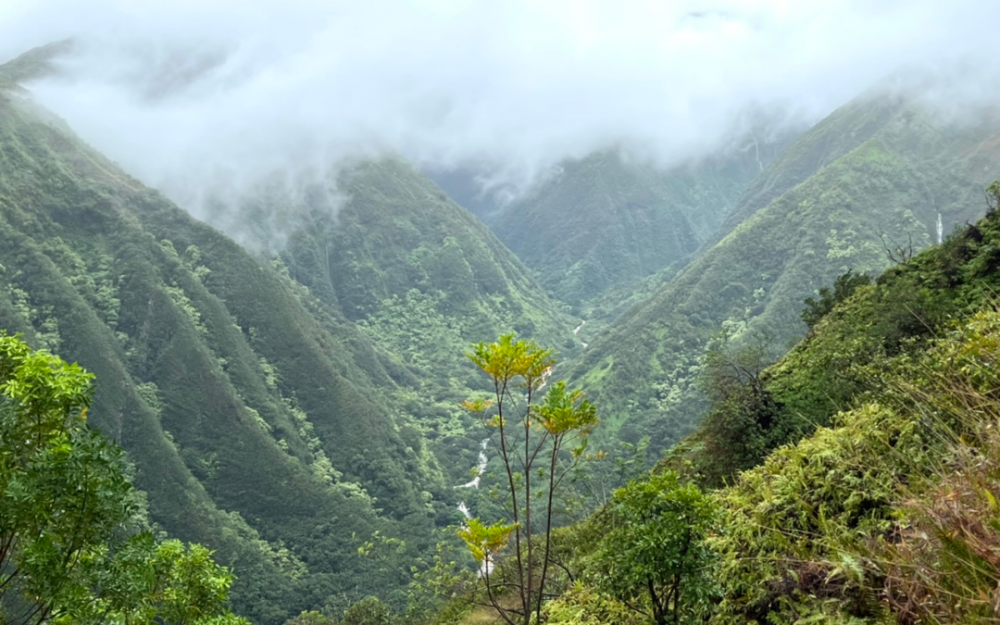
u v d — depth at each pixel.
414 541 93.94
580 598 5.77
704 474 11.58
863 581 2.55
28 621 3.92
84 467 3.75
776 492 4.29
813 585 3.15
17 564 3.72
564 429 4.77
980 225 13.30
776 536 3.54
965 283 11.96
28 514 3.62
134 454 97.00
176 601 5.85
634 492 4.09
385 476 118.62
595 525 12.24
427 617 18.72
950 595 1.92
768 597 3.43
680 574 3.77
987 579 1.82
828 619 2.69
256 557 85.94
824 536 3.22
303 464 117.25
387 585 79.62
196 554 6.12
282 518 101.44
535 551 10.59
